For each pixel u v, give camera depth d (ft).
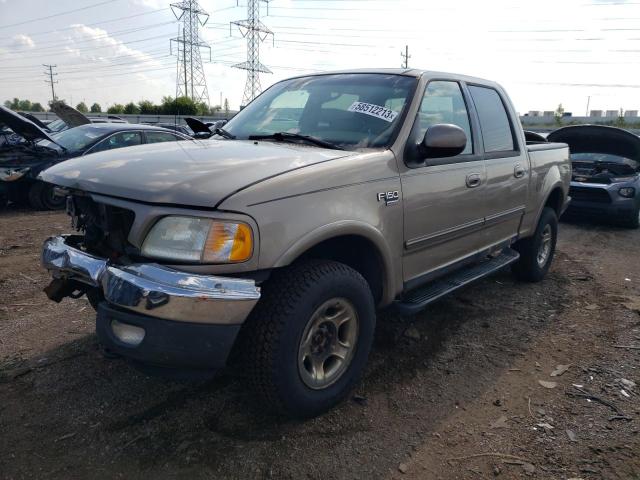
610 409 10.29
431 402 10.42
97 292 9.58
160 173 8.68
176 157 9.55
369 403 10.29
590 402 10.54
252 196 8.20
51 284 9.71
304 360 9.25
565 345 13.20
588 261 22.04
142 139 33.32
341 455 8.73
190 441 8.93
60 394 10.23
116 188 8.55
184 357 7.89
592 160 32.55
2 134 30.42
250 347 8.63
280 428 9.35
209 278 7.82
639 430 9.61
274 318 8.55
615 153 32.86
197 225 7.95
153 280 7.77
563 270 20.34
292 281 8.80
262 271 8.41
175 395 10.27
